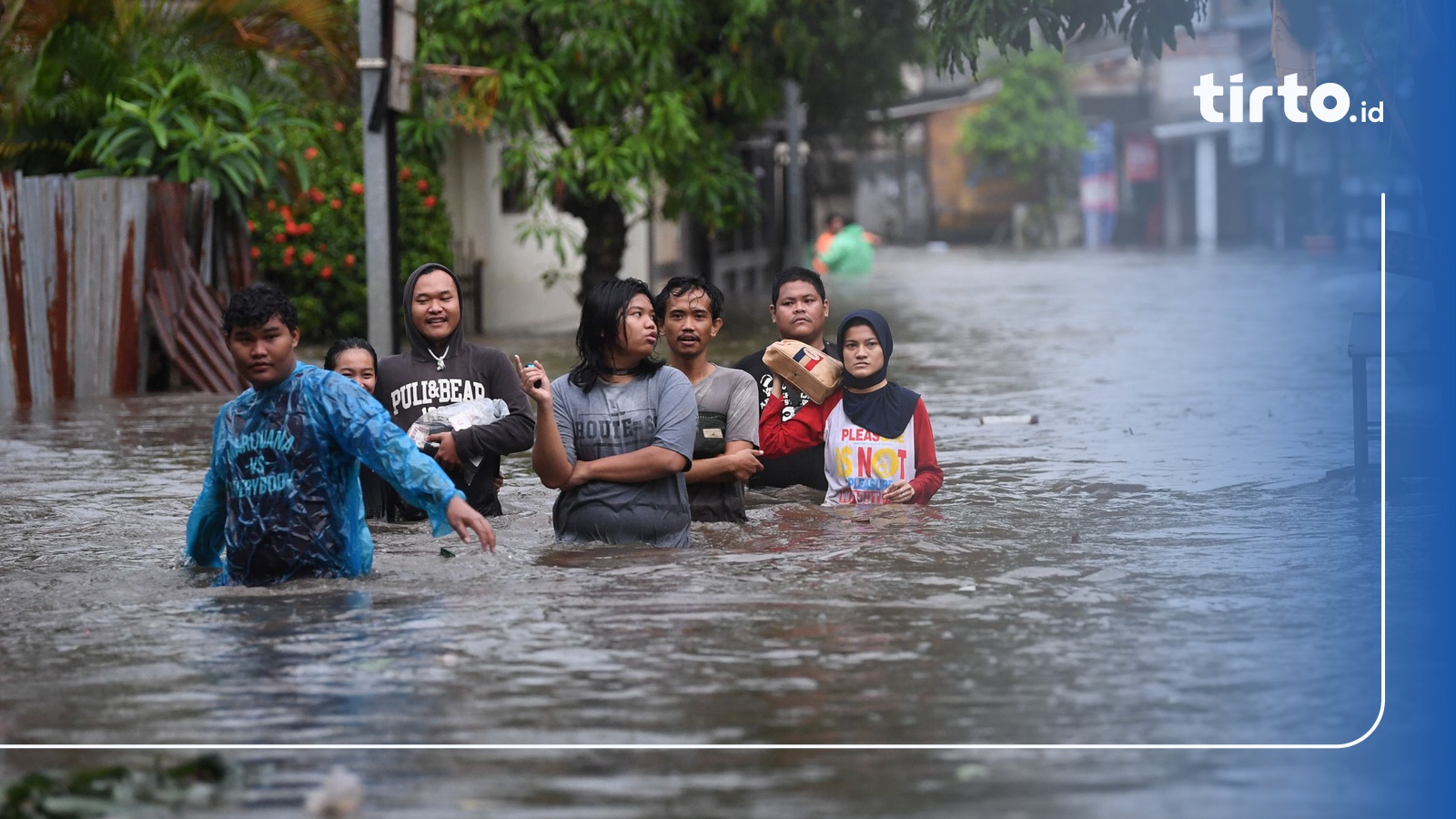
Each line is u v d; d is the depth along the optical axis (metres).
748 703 11.92
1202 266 106.00
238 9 44.84
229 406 16.84
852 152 155.25
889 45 61.12
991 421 30.92
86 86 43.00
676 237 86.88
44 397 36.69
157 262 40.75
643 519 18.36
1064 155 166.62
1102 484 22.86
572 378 18.70
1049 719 11.52
